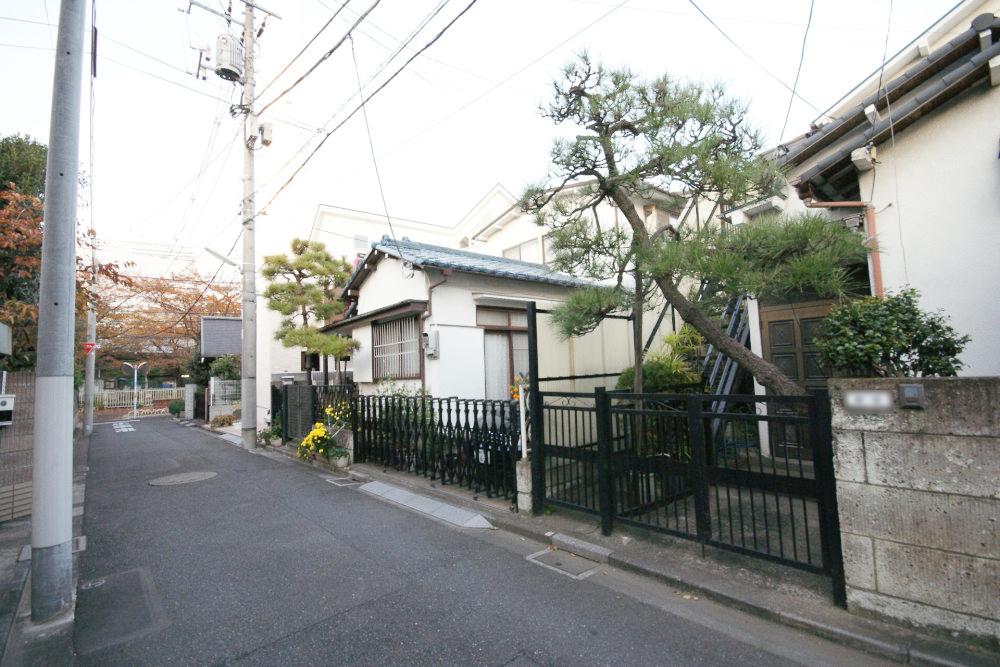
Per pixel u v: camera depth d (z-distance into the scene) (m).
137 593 3.67
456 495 5.83
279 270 11.21
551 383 8.84
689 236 4.43
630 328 10.47
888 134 4.93
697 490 3.75
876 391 2.77
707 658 2.63
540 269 10.69
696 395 3.74
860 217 5.36
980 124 4.55
